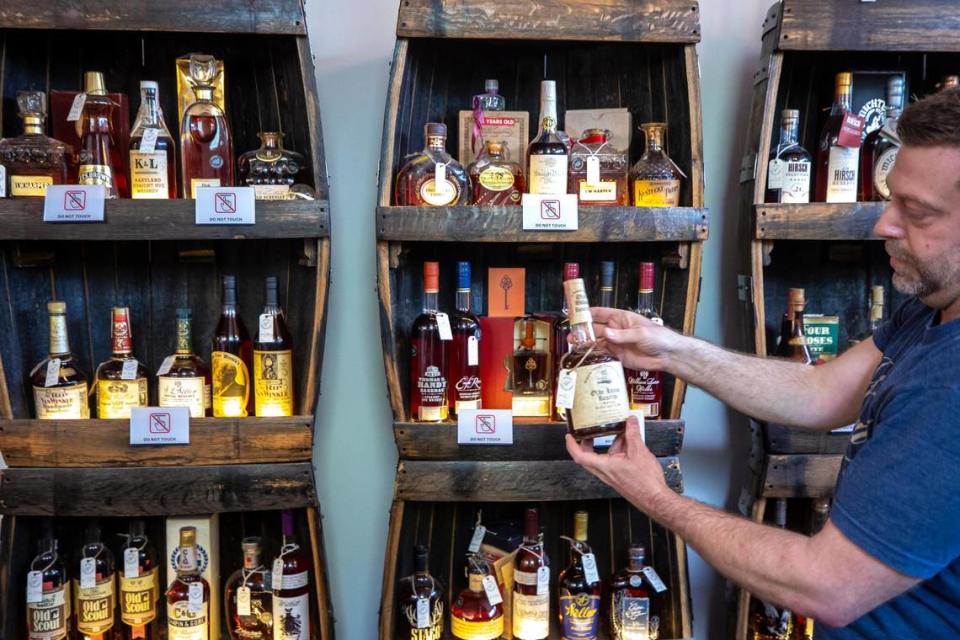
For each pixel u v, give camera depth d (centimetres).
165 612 178
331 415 187
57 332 158
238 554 179
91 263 172
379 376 187
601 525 184
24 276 163
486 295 179
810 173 177
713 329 192
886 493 92
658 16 155
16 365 159
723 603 196
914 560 91
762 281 165
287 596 162
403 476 156
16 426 152
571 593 169
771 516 185
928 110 94
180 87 163
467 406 161
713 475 195
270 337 159
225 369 159
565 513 185
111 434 152
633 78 173
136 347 174
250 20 149
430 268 161
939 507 90
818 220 160
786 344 174
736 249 190
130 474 153
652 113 171
